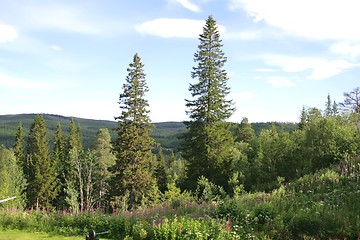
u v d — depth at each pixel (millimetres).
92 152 48219
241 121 61531
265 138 29359
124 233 12531
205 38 36969
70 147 65438
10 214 15180
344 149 23828
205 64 36406
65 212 15211
